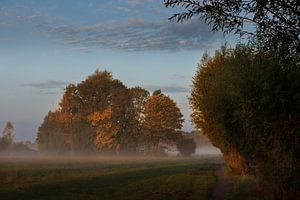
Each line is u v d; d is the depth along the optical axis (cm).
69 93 12912
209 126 4159
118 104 11819
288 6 1016
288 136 1697
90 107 12594
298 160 1739
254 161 2819
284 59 1463
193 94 4388
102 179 4541
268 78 1579
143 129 11962
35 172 5578
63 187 3750
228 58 3206
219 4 1052
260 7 1033
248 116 1773
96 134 12019
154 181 4281
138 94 12050
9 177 4719
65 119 13025
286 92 1577
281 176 2050
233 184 3634
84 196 3147
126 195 3178
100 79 12731
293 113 1620
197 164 7562
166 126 11931
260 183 2556
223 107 2983
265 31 1103
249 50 1669
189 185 3800
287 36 1073
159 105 11875
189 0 1062
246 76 1745
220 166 6975
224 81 2778
